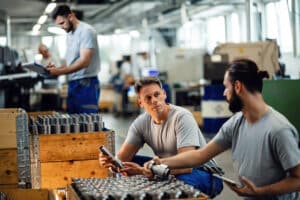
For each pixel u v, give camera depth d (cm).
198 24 1681
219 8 1475
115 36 2181
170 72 1091
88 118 362
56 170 348
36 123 356
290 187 225
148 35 1791
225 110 852
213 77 853
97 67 472
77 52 467
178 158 260
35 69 449
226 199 445
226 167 568
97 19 1844
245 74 236
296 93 639
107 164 273
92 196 205
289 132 229
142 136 324
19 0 1358
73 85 469
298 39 994
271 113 238
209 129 860
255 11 1091
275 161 234
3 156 312
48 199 261
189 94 1072
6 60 781
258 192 228
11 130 313
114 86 1576
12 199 260
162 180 234
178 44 1911
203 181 303
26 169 317
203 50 1098
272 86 647
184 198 204
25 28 2011
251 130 242
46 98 1175
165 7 1509
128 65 1519
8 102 815
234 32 1494
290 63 1030
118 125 1088
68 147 349
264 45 804
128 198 203
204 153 262
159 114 310
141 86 312
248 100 238
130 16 1770
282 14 1067
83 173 351
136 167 261
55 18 470
